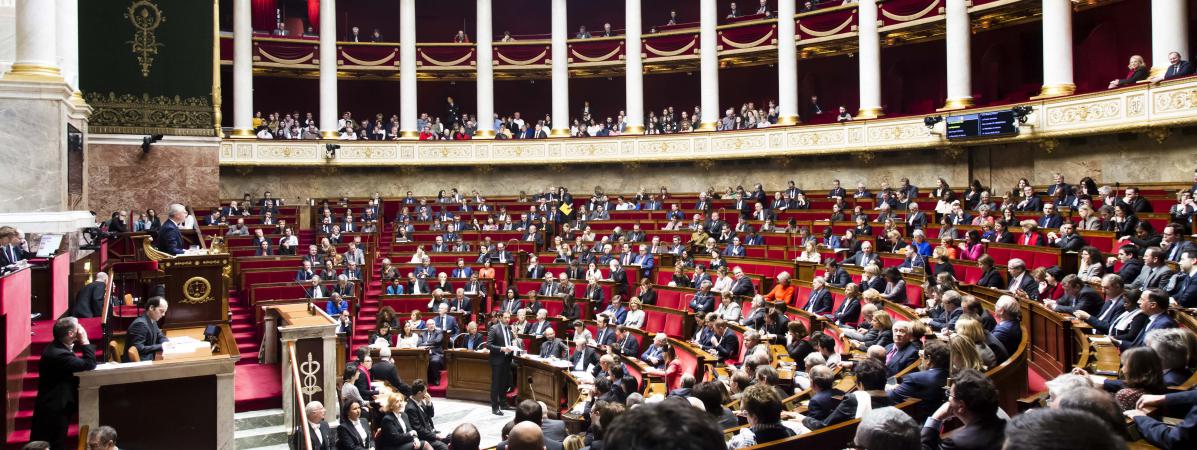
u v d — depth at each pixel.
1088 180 15.59
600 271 18.86
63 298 10.41
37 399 7.05
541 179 27.95
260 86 30.61
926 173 22.31
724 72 29.98
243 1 26.73
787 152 24.05
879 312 8.89
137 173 19.92
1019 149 20.30
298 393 10.10
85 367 7.20
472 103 31.95
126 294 13.12
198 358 8.52
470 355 15.16
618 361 10.60
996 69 24.23
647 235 21.09
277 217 23.30
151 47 20.09
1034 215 15.29
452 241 21.44
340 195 27.58
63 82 11.38
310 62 28.50
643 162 26.81
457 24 32.75
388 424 8.95
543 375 13.91
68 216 11.50
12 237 9.37
